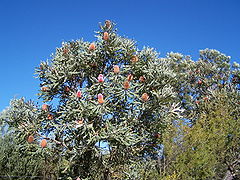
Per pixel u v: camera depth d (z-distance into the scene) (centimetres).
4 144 238
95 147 207
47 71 227
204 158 237
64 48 237
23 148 219
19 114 227
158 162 250
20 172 236
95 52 226
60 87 229
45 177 247
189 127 265
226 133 275
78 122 199
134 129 226
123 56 233
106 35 226
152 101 218
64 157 221
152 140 241
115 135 194
